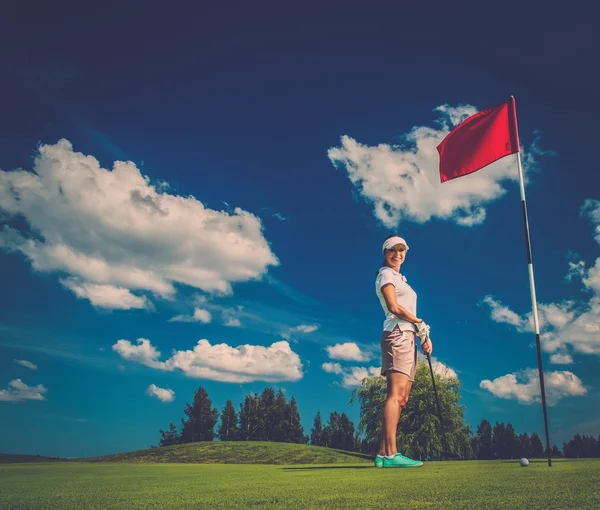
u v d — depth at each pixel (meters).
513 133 7.28
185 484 4.28
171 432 88.19
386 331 5.69
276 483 3.84
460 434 37.59
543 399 5.64
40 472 8.30
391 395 5.58
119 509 2.50
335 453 27.83
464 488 2.85
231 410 91.81
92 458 26.12
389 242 5.89
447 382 38.56
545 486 2.81
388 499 2.48
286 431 90.75
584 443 61.91
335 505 2.33
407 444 36.53
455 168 8.04
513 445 78.81
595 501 2.21
